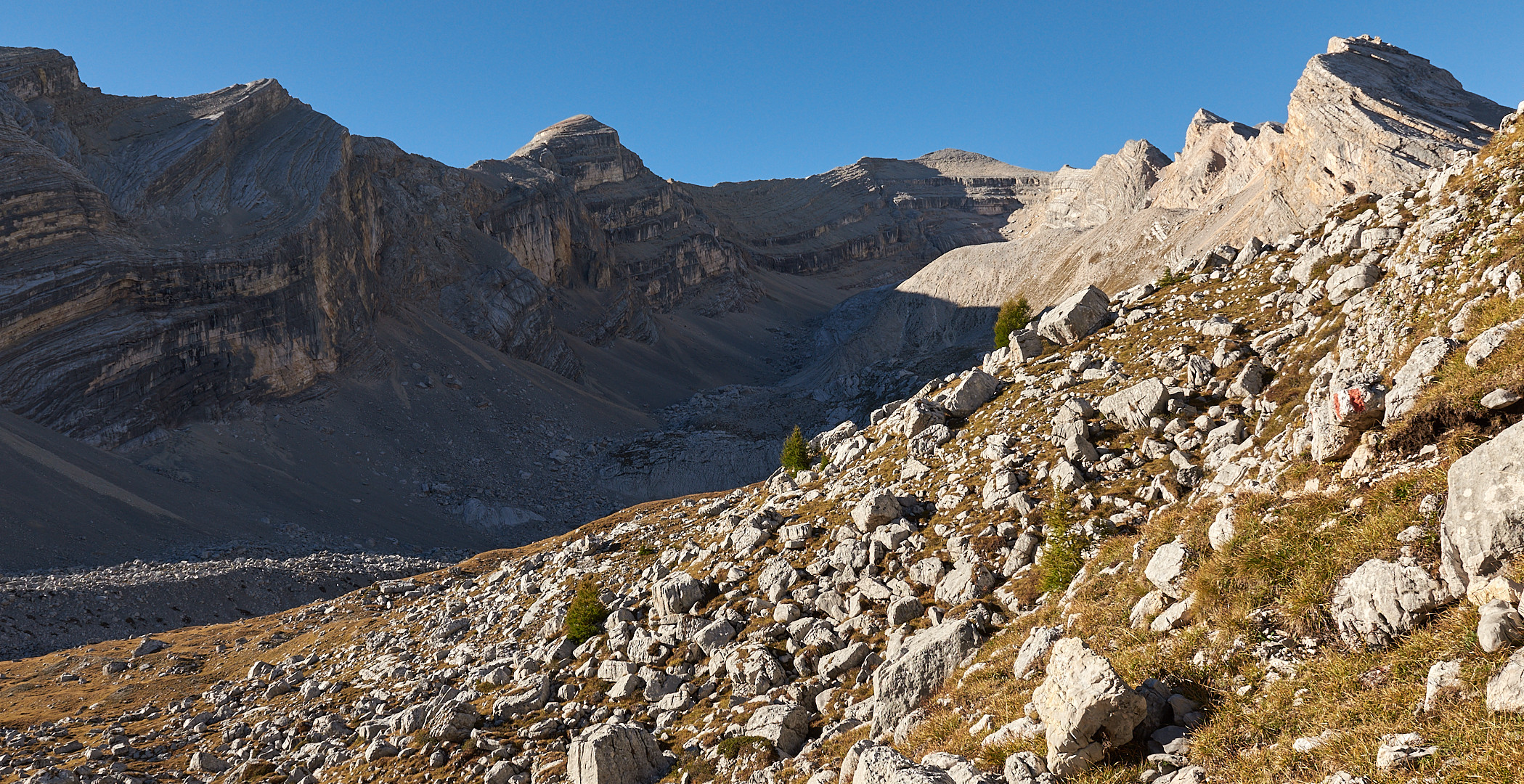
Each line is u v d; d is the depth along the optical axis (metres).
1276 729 11.93
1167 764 12.34
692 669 30.91
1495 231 27.94
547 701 33.09
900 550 31.78
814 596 31.55
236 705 46.97
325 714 41.12
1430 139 180.38
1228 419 32.00
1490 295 23.41
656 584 36.31
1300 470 19.36
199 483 155.50
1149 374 39.38
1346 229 41.81
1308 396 27.97
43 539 112.56
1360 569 13.02
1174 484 28.25
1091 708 12.88
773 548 37.59
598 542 56.78
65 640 76.62
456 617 54.41
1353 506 15.21
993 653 20.48
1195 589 16.34
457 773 29.06
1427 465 15.22
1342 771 10.37
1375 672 11.78
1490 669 10.11
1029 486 32.41
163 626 82.81
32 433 141.38
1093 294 51.16
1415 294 29.14
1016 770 13.21
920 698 20.72
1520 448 11.30
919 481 38.25
